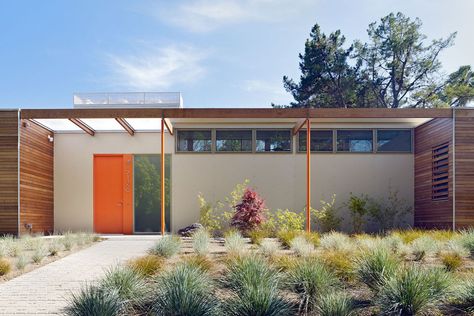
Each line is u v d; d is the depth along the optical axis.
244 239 9.29
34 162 11.51
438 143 11.38
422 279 4.46
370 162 12.98
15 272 6.41
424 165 12.23
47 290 5.40
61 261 7.22
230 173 12.97
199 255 6.74
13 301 4.95
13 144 10.53
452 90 22.28
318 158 12.98
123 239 10.38
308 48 24.56
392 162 12.98
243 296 4.39
